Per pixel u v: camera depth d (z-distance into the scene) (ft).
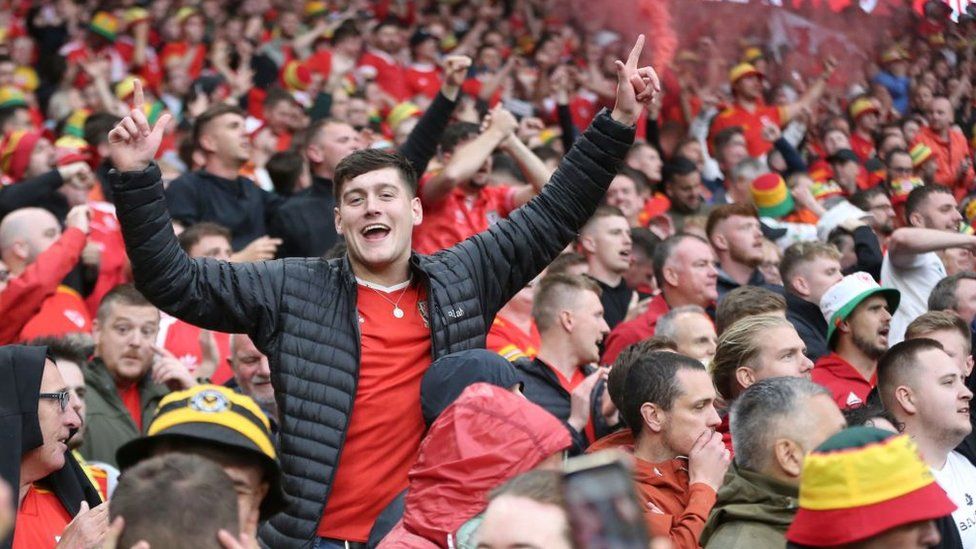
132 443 13.03
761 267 33.60
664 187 44.52
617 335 27.71
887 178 49.75
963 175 55.26
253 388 23.36
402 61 57.21
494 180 35.35
